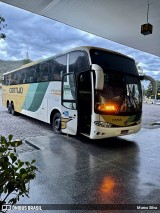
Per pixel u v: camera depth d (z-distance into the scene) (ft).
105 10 20.45
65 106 21.11
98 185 10.73
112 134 18.07
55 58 24.20
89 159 14.99
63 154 15.93
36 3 19.17
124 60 19.98
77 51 20.10
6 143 4.84
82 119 19.43
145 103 105.91
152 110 65.98
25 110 32.91
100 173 12.40
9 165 4.79
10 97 40.83
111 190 10.21
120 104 18.44
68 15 21.90
